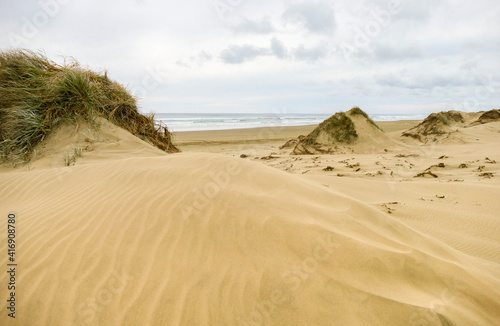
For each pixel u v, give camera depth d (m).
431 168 9.67
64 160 6.20
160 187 3.23
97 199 3.19
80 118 7.54
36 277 2.23
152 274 2.20
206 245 2.40
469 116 27.22
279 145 19.66
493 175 8.08
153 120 10.07
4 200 3.68
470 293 1.99
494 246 4.07
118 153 7.01
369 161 11.02
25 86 7.36
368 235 2.51
